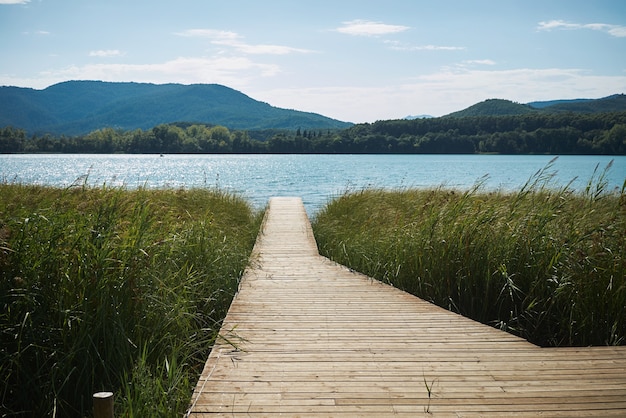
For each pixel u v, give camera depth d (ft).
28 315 12.62
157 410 10.62
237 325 15.87
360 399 10.68
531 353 13.39
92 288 13.46
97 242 14.29
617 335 16.56
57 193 20.43
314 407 10.32
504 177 127.24
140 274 14.85
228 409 10.25
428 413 10.02
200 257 21.04
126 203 17.98
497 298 19.20
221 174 158.71
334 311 17.71
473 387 11.22
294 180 129.70
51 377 12.21
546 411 10.06
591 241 19.56
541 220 20.53
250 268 25.25
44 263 13.73
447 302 20.34
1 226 13.80
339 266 26.12
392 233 26.30
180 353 14.25
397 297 19.75
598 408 10.18
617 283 17.19
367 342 14.42
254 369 12.40
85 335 12.80
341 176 144.25
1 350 12.32
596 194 21.52
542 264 19.01
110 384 12.35
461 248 20.80
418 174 147.84
